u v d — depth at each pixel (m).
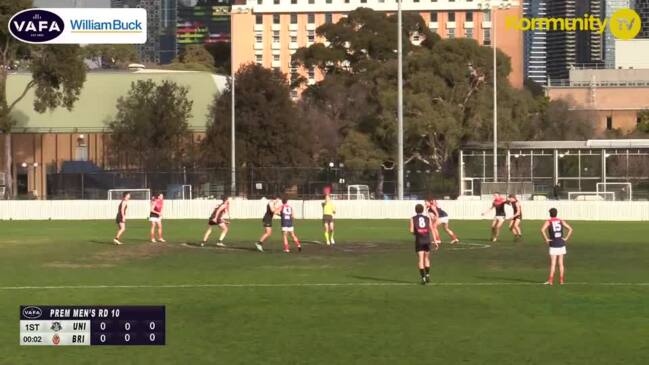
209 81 169.75
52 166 150.50
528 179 121.56
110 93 167.25
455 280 43.50
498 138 130.88
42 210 94.81
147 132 150.50
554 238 41.84
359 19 185.00
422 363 25.89
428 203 60.91
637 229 79.06
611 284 41.94
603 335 29.80
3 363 26.19
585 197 106.81
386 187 125.12
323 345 28.28
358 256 55.31
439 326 31.36
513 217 66.50
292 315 33.53
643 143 119.06
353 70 185.25
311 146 149.00
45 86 136.12
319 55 185.62
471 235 73.06
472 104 133.25
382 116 133.00
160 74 171.25
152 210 65.38
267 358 26.56
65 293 39.12
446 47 137.25
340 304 36.03
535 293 39.09
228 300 37.12
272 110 144.50
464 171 122.81
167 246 62.34
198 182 109.25
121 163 152.12
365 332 30.31
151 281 43.09
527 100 141.88
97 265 50.28
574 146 119.62
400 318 32.91
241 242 65.62
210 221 63.09
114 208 95.25
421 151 137.75
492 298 37.66
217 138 143.38
